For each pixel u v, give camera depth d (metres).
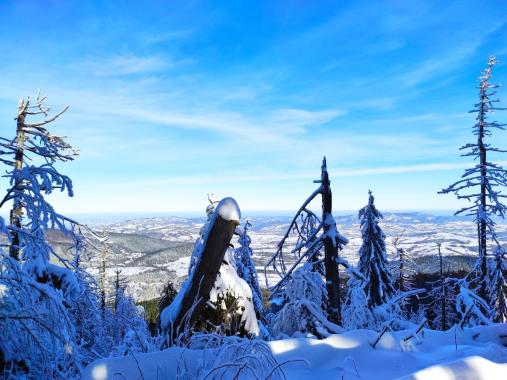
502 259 16.89
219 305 6.55
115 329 7.35
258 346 3.97
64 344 5.21
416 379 3.18
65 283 8.27
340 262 8.39
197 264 6.16
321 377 3.81
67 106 12.62
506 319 16.69
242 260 15.28
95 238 8.08
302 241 8.99
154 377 3.74
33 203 5.61
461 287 6.53
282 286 8.34
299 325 6.10
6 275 5.13
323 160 8.70
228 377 3.62
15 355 4.91
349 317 8.19
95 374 3.64
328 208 8.53
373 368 4.08
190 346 4.91
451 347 4.76
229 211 5.93
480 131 17.53
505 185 16.58
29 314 5.06
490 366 3.31
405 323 6.84
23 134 11.88
